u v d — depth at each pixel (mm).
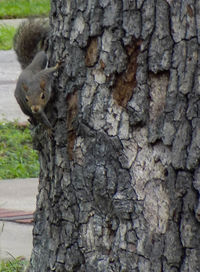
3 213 10781
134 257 6117
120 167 6094
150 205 5977
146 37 5805
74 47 6352
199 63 5574
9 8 25969
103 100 6145
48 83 6875
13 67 18531
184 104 5680
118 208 6129
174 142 5770
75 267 6691
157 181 5926
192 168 5672
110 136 6117
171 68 5730
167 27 5699
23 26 8859
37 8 26000
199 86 5582
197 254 5781
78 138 6426
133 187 6047
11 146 13742
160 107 5863
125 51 5949
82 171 6410
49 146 6840
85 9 6168
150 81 5879
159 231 5957
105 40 6039
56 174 6738
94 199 6340
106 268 6352
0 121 14820
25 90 7586
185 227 5797
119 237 6195
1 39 21234
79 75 6336
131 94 5977
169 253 5902
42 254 7137
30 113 7812
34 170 12852
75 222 6594
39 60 8023
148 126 5930
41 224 7199
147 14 5773
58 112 6629
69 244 6688
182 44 5645
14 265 8898
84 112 6305
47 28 8781
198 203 5691
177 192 5793
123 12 5895
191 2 5562
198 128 5617
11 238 9844
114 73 6031
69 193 6598
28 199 11438
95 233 6402
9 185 12023
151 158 5941
